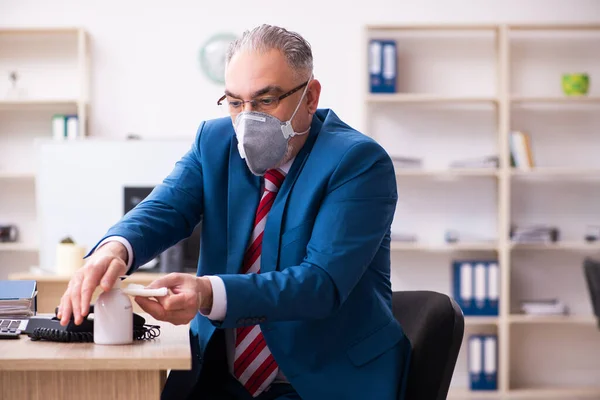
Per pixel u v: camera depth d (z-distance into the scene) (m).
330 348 1.69
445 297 1.75
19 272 5.57
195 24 5.50
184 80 5.50
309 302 1.55
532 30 5.46
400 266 5.53
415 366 1.70
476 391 5.25
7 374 1.37
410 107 5.50
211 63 5.48
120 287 1.47
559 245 5.22
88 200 4.39
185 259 3.83
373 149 1.73
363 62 5.26
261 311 1.50
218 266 1.79
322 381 1.68
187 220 1.83
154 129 5.50
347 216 1.66
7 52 5.49
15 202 5.55
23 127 5.52
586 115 5.50
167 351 1.39
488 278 5.23
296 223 1.70
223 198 1.82
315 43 5.51
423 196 5.52
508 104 5.25
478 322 5.19
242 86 1.69
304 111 1.75
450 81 5.50
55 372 1.37
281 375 1.76
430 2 5.50
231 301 1.47
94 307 1.47
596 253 5.53
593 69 5.49
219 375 1.79
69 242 3.95
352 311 1.73
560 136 5.50
